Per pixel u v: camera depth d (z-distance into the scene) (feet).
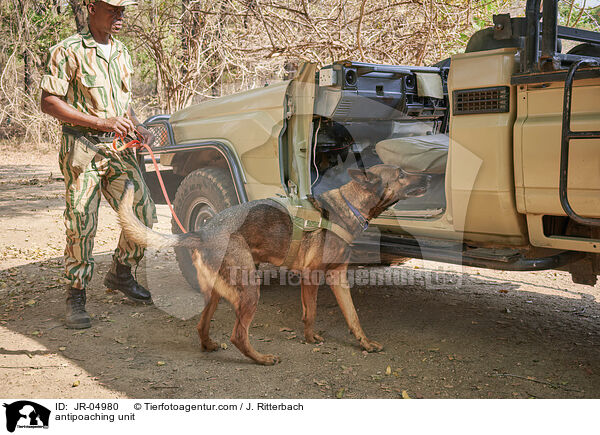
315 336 12.34
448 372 10.73
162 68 38.88
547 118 9.68
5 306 14.88
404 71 14.40
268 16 29.48
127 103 13.74
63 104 12.57
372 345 11.78
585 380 10.31
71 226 13.06
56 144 60.90
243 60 33.17
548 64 9.61
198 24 35.55
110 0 12.53
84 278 13.32
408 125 14.87
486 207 10.68
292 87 12.95
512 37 10.33
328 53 29.73
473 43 11.18
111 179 13.64
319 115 12.92
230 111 14.64
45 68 12.63
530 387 10.05
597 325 13.14
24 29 57.41
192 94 38.78
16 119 59.67
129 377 10.66
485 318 13.70
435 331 12.87
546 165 9.73
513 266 10.50
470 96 10.62
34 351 11.87
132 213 10.60
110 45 13.37
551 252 10.91
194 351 11.93
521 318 13.67
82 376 10.71
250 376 10.69
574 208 9.50
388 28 28.12
